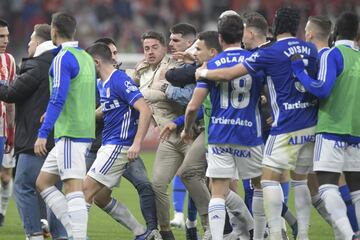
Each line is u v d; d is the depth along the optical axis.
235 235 24.02
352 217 23.80
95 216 32.59
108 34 79.38
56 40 22.28
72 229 21.72
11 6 80.00
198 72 21.58
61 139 21.81
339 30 21.81
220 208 21.67
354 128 21.77
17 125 23.89
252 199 23.59
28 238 23.89
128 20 81.12
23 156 23.72
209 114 22.73
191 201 25.72
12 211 34.25
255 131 21.77
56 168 22.31
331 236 27.91
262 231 22.97
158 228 26.64
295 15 21.59
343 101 21.45
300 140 21.53
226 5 83.38
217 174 21.78
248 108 21.61
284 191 25.23
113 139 23.09
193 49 24.09
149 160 52.62
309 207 23.12
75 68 21.72
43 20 80.19
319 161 21.55
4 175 29.58
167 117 25.17
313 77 21.66
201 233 28.12
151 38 25.17
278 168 21.50
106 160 22.97
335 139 21.47
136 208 35.06
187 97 24.22
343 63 21.41
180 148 24.69
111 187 23.22
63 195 22.56
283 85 21.34
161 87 25.05
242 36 21.88
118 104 22.98
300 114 21.44
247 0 82.62
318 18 23.47
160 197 24.69
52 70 21.61
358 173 22.16
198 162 24.30
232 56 21.58
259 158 21.95
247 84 21.48
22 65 23.95
